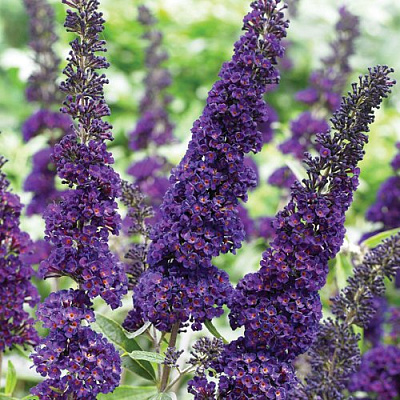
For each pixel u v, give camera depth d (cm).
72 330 94
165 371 102
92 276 94
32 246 103
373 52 273
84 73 96
